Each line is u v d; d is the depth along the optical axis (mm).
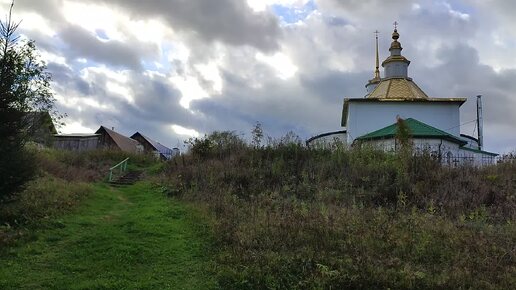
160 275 9742
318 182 18594
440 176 18234
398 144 23984
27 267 9805
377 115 36656
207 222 13305
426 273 9523
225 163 22734
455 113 36312
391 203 16156
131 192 20984
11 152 13039
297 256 10188
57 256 10609
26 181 13688
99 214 15461
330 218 12844
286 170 20516
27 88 15984
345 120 43219
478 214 14648
